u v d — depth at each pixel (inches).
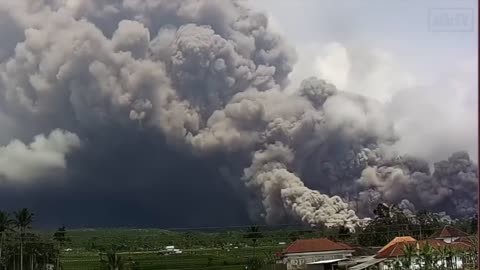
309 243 4788.4
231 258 5506.9
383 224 5482.3
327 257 4722.0
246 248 6028.5
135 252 6574.8
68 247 6899.6
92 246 7091.5
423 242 4094.5
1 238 4539.9
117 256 5059.1
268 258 5073.8
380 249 4662.9
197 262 5344.5
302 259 4697.3
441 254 3400.6
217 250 6397.6
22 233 4623.5
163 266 5022.1
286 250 4773.6
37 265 4731.8
